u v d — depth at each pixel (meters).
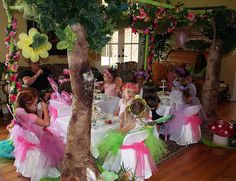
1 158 3.41
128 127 2.70
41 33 2.03
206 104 5.10
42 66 5.83
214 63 5.00
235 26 4.74
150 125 2.73
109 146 2.78
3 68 4.73
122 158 2.70
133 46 8.17
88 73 1.82
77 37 1.74
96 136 2.72
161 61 7.82
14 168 3.21
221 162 3.63
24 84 4.28
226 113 6.05
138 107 2.73
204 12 4.75
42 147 2.84
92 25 1.79
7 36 3.44
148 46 5.02
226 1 7.20
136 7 3.47
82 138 1.91
